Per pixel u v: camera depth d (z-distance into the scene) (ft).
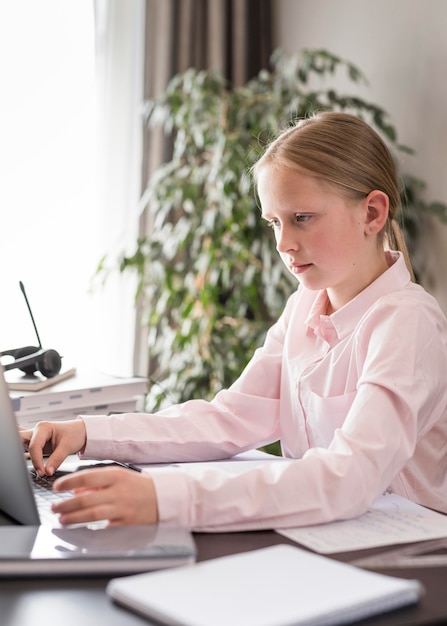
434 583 2.41
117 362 9.46
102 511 2.76
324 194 3.68
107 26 9.30
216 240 8.71
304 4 9.95
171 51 9.66
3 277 8.96
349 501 3.00
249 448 4.33
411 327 3.57
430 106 8.50
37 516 2.86
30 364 5.18
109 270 8.70
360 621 2.11
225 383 8.77
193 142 9.41
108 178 9.36
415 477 3.97
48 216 9.16
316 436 4.16
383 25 8.97
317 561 2.42
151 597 2.15
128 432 4.01
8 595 2.30
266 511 2.90
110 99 9.34
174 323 9.63
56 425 3.95
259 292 9.97
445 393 3.71
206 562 2.42
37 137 9.07
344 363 4.00
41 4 9.02
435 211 8.23
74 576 2.45
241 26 9.97
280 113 8.43
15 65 8.94
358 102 8.49
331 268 3.76
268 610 2.05
